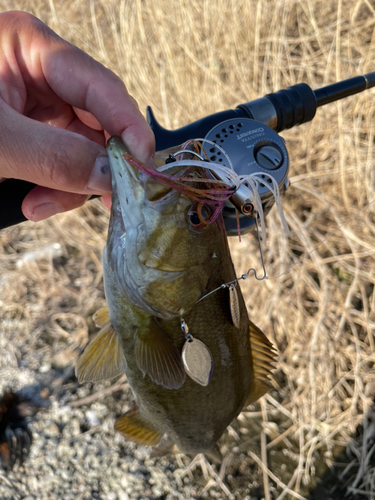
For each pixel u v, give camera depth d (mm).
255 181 209
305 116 264
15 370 467
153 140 229
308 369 438
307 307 473
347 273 478
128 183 194
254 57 521
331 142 510
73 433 430
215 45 547
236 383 242
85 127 311
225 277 215
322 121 518
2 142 214
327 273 471
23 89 276
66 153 210
